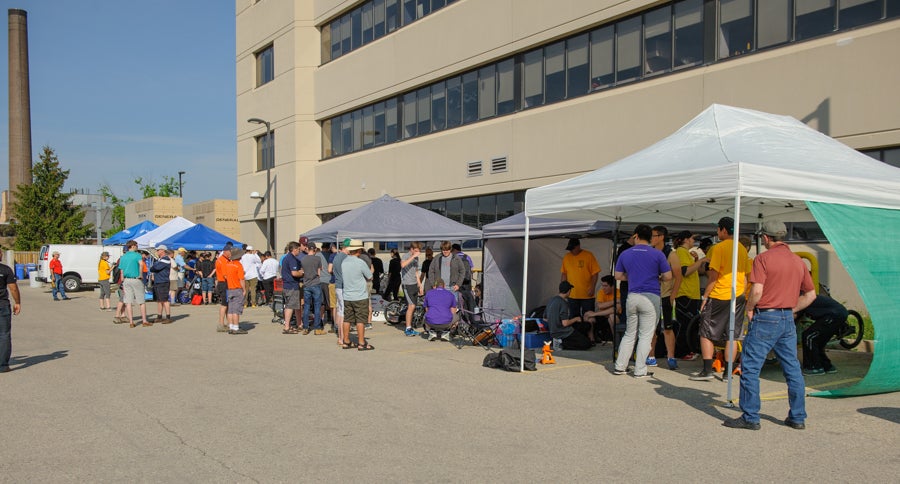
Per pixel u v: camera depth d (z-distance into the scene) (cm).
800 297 620
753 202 930
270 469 503
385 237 1398
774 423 625
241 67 3178
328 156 2733
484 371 905
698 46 1413
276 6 2867
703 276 1084
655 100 1476
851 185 750
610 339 1188
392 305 1503
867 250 721
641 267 842
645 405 700
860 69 1138
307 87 2758
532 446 559
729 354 693
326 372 904
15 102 5684
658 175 757
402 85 2266
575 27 1650
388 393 768
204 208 3872
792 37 1252
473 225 2027
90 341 1240
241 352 1092
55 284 2434
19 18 5694
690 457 527
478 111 1994
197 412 681
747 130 859
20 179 5697
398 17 2298
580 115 1650
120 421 647
